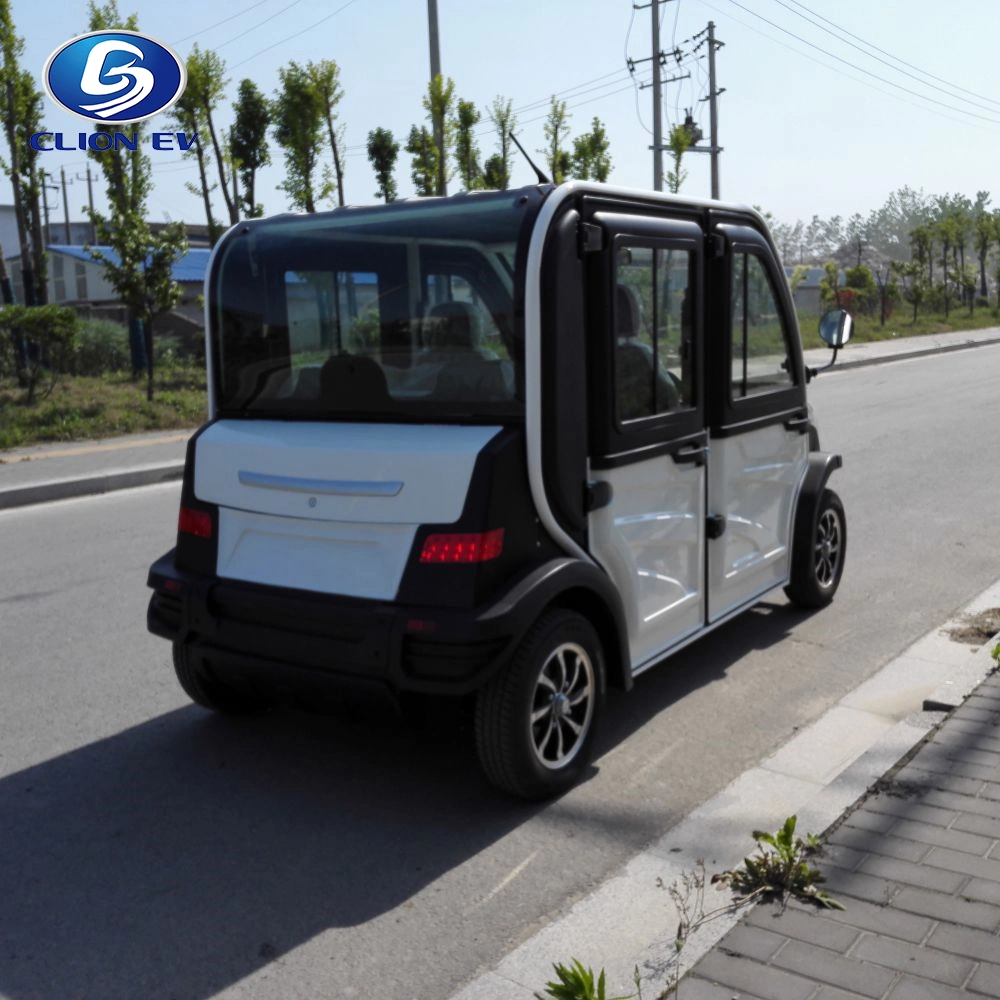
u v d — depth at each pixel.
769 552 5.80
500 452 3.91
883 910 3.15
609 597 4.30
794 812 3.98
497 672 3.97
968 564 7.46
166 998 3.11
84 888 3.70
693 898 3.34
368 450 4.04
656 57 31.58
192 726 5.07
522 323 3.96
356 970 3.20
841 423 14.91
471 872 3.73
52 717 5.23
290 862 3.83
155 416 15.92
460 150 23.70
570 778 4.27
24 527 9.94
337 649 3.98
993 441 12.80
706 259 4.94
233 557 4.38
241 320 4.65
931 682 5.29
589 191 4.20
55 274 39.31
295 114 22.22
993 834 3.54
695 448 4.91
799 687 5.35
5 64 18.59
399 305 4.23
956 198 143.25
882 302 40.97
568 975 2.75
